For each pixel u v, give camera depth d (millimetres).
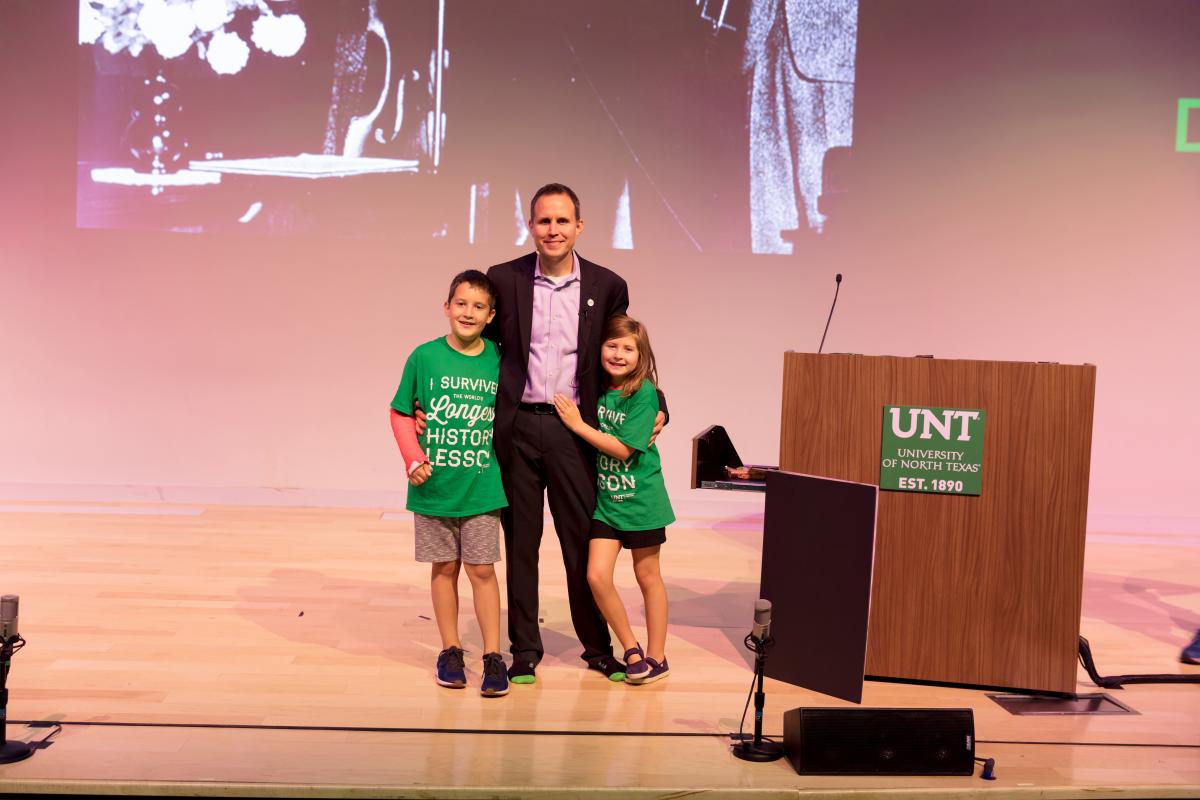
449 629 2873
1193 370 5465
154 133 5207
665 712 2656
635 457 2869
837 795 2215
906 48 5352
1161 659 3203
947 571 2889
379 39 5238
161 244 5254
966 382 2840
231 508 5215
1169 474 5496
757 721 2422
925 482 2877
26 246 5215
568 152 5332
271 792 2154
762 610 2410
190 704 2602
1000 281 5445
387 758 2316
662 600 2943
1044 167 5391
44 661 2885
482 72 5281
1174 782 2305
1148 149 5383
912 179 5398
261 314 5320
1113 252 5422
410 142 5285
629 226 5375
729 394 5488
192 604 3506
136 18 5156
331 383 5375
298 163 5258
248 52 5207
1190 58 5344
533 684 2838
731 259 5410
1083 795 2260
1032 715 2701
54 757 2258
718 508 5523
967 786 2262
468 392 2799
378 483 5422
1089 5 5328
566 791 2182
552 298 2859
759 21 5316
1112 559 4719
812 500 2795
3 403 5273
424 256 5336
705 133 5355
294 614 3432
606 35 5293
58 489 5293
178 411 5336
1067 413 2781
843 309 5449
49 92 5160
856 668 2725
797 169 5387
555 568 4211
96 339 5281
